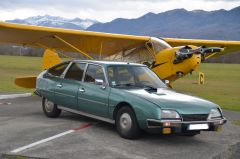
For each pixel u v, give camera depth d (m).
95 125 7.99
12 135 6.89
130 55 15.91
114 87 7.25
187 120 6.38
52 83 8.65
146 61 14.78
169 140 6.92
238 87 21.36
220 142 6.96
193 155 5.95
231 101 14.08
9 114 9.25
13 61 46.69
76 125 7.95
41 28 13.41
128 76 7.66
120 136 6.96
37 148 6.02
